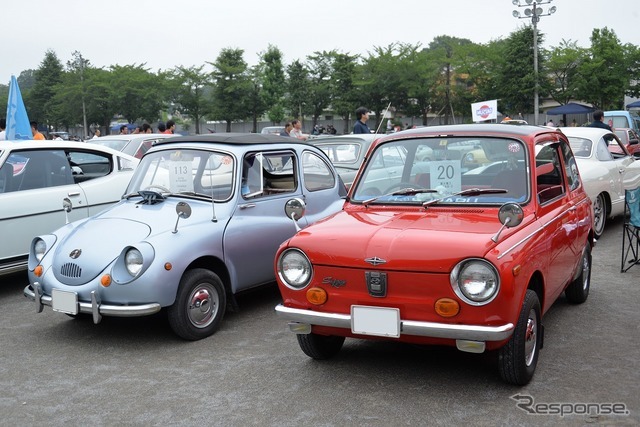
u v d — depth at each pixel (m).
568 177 5.94
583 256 6.31
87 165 8.48
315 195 7.14
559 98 42.28
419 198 5.05
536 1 35.84
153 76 47.28
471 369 4.91
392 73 45.88
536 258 4.47
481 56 43.94
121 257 5.50
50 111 57.38
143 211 6.16
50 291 5.73
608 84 41.19
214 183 6.38
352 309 4.30
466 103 45.78
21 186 7.74
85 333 6.14
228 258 6.11
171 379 4.93
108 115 48.97
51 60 62.50
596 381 4.63
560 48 42.44
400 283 4.17
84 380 4.97
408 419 4.12
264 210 6.55
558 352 5.22
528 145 5.02
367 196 5.28
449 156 5.17
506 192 4.88
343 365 5.07
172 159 6.61
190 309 5.73
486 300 4.00
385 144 5.46
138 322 6.46
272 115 50.06
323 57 50.09
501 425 4.01
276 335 5.90
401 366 5.01
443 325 4.07
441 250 4.08
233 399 4.53
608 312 6.29
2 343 5.91
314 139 11.03
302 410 4.31
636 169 11.00
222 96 47.88
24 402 4.59
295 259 4.52
